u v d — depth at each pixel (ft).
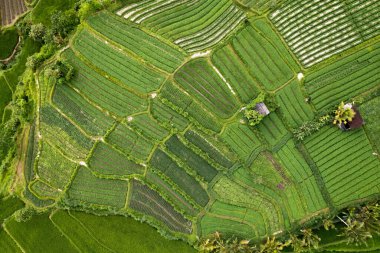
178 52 139.23
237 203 136.36
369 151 130.93
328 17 133.08
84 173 146.20
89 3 142.82
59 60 145.79
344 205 130.72
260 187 135.23
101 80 144.56
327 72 132.46
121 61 143.02
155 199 141.79
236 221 136.46
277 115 134.41
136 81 141.90
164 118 140.15
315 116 131.95
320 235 133.59
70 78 145.48
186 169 137.69
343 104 126.93
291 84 133.80
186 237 138.21
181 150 139.13
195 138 137.90
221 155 136.87
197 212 138.51
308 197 132.67
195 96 138.31
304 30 133.80
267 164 134.82
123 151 142.31
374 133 130.52
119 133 143.33
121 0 142.41
